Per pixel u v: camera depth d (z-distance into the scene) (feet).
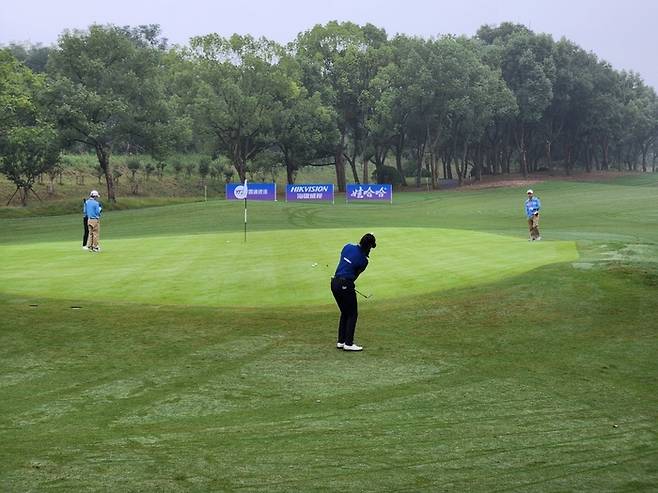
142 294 48.49
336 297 35.22
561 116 318.04
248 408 26.48
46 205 193.67
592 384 29.55
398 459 21.06
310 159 268.62
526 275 49.47
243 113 231.30
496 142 328.90
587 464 20.74
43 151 188.85
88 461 20.81
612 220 141.38
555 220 144.77
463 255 63.00
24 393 28.50
